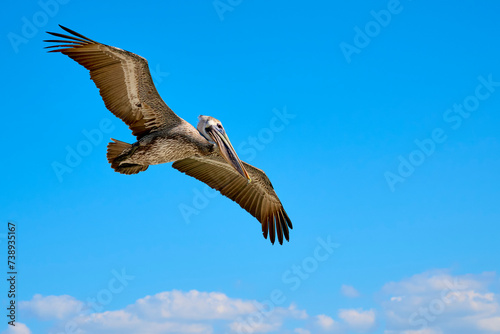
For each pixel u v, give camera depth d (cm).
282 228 1406
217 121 1291
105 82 1109
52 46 1044
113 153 1168
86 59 1075
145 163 1188
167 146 1183
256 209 1406
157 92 1145
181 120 1221
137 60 1088
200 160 1353
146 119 1180
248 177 1245
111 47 1059
